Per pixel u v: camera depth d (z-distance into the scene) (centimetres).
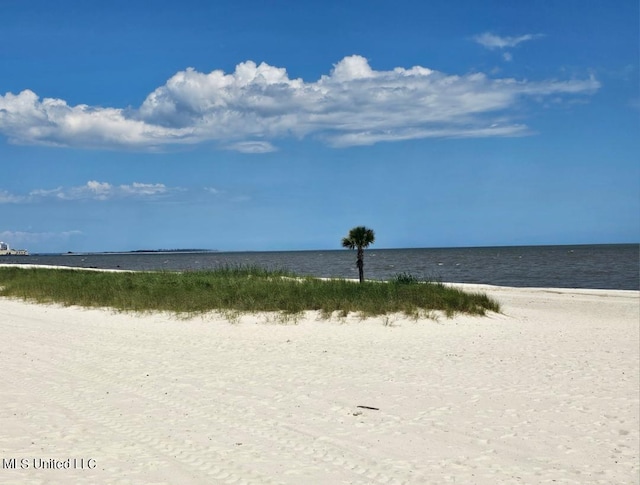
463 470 631
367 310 1733
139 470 586
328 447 681
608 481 618
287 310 1758
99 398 858
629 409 865
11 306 2145
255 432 725
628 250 16000
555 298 2697
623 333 1603
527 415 832
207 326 1580
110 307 1966
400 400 888
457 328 1592
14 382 947
